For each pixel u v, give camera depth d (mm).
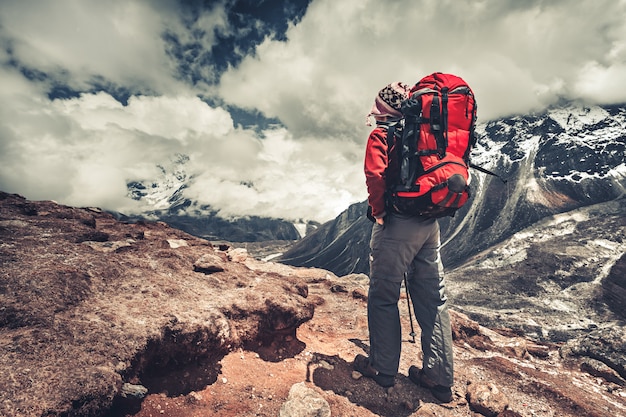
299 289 5066
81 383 2285
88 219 6062
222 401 3121
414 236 3537
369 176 3387
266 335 4188
